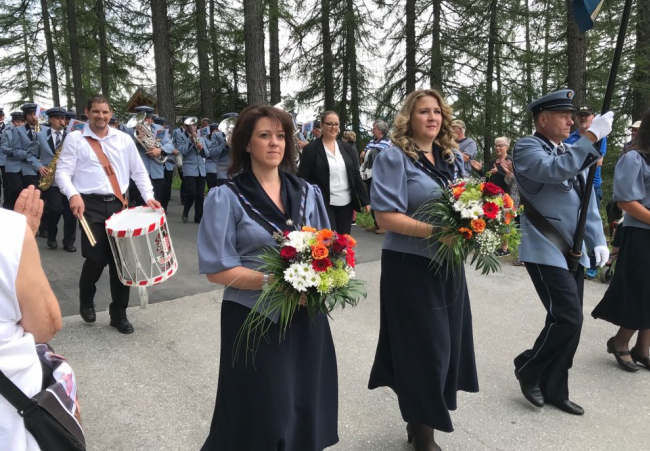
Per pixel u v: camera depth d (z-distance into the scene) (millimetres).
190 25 18953
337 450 2709
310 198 2127
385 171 2494
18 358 1336
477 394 3365
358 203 5441
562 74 14164
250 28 11492
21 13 18359
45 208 6984
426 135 2533
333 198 5270
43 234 7996
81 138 3973
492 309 5012
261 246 1923
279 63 17766
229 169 2064
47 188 6531
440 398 2451
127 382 3357
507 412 3145
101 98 4004
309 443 2012
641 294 3568
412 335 2473
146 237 3664
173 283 5473
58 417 1402
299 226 2002
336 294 1834
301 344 2004
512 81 16500
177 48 20078
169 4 18891
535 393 3186
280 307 1852
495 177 6840
